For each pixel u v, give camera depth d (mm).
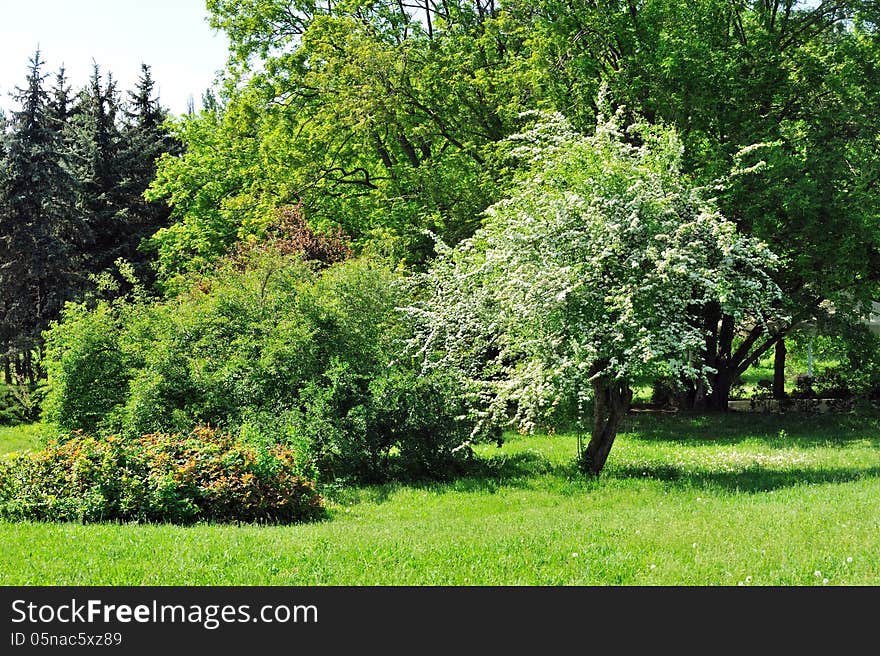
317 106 25203
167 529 8133
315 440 12297
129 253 34750
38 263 30328
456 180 22344
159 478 8992
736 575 6223
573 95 19625
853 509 8430
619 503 10094
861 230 17953
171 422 12625
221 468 9398
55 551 6945
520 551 7051
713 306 16938
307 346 13773
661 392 25656
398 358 13828
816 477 11641
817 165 18281
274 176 25500
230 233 29562
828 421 20125
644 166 12031
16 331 30734
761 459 14250
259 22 26172
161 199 36156
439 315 12664
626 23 19984
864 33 20484
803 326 20906
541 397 11016
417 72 23000
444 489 11523
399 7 26469
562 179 12172
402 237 21422
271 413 12789
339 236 21906
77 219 32281
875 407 20984
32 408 25344
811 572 6254
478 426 11750
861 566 6312
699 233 11461
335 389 12562
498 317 11984
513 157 20125
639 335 10633
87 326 13930
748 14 21859
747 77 19250
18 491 8961
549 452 15555
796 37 20859
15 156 30578
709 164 17859
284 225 21453
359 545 7285
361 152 27031
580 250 11344
